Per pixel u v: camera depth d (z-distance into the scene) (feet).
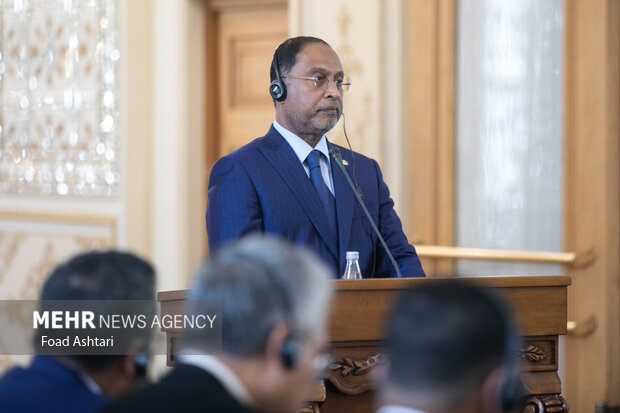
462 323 11.91
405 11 50.70
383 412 12.32
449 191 49.98
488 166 49.29
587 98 46.29
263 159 29.27
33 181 64.13
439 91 50.16
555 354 25.21
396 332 12.26
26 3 64.39
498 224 49.03
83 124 61.77
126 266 15.87
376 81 51.11
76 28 61.98
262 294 13.39
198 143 60.75
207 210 29.25
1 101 65.51
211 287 13.65
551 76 47.44
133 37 59.67
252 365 13.58
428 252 50.19
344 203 29.71
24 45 64.49
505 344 12.12
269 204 28.53
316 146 30.19
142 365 15.99
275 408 13.75
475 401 11.98
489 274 49.21
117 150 60.23
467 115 49.83
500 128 48.93
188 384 13.44
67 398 15.28
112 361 15.78
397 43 50.65
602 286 46.19
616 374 46.29
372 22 51.11
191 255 60.18
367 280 23.07
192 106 60.13
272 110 59.57
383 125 51.01
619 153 46.03
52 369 15.62
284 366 13.52
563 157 46.96
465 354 11.85
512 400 12.42
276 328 13.43
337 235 29.35
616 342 46.32
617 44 45.93
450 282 12.60
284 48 30.07
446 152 50.01
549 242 47.73
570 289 47.09
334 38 52.31
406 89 50.83
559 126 47.26
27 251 64.44
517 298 24.56
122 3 59.67
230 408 13.10
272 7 59.26
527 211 48.32
